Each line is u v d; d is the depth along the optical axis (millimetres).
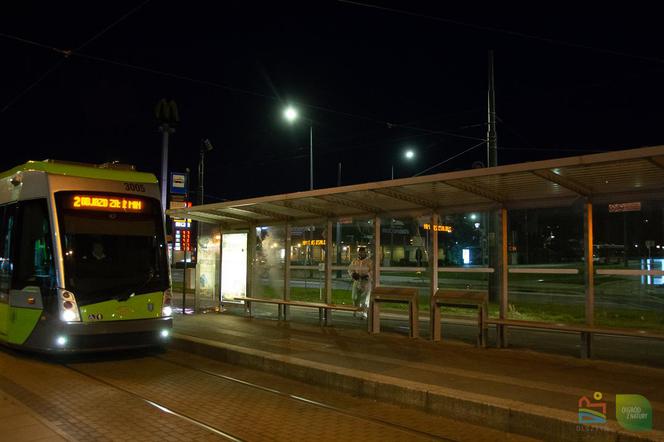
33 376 9641
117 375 9805
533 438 6457
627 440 5758
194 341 11867
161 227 11734
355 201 12828
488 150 17125
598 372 8812
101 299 10516
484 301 11055
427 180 10188
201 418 7246
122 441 6340
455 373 8719
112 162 12227
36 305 10570
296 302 14672
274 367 9906
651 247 11375
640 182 9422
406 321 15328
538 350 10852
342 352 10562
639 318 14039
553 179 9477
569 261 15430
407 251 15844
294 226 15258
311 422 7090
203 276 17891
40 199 10867
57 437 6254
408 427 6898
